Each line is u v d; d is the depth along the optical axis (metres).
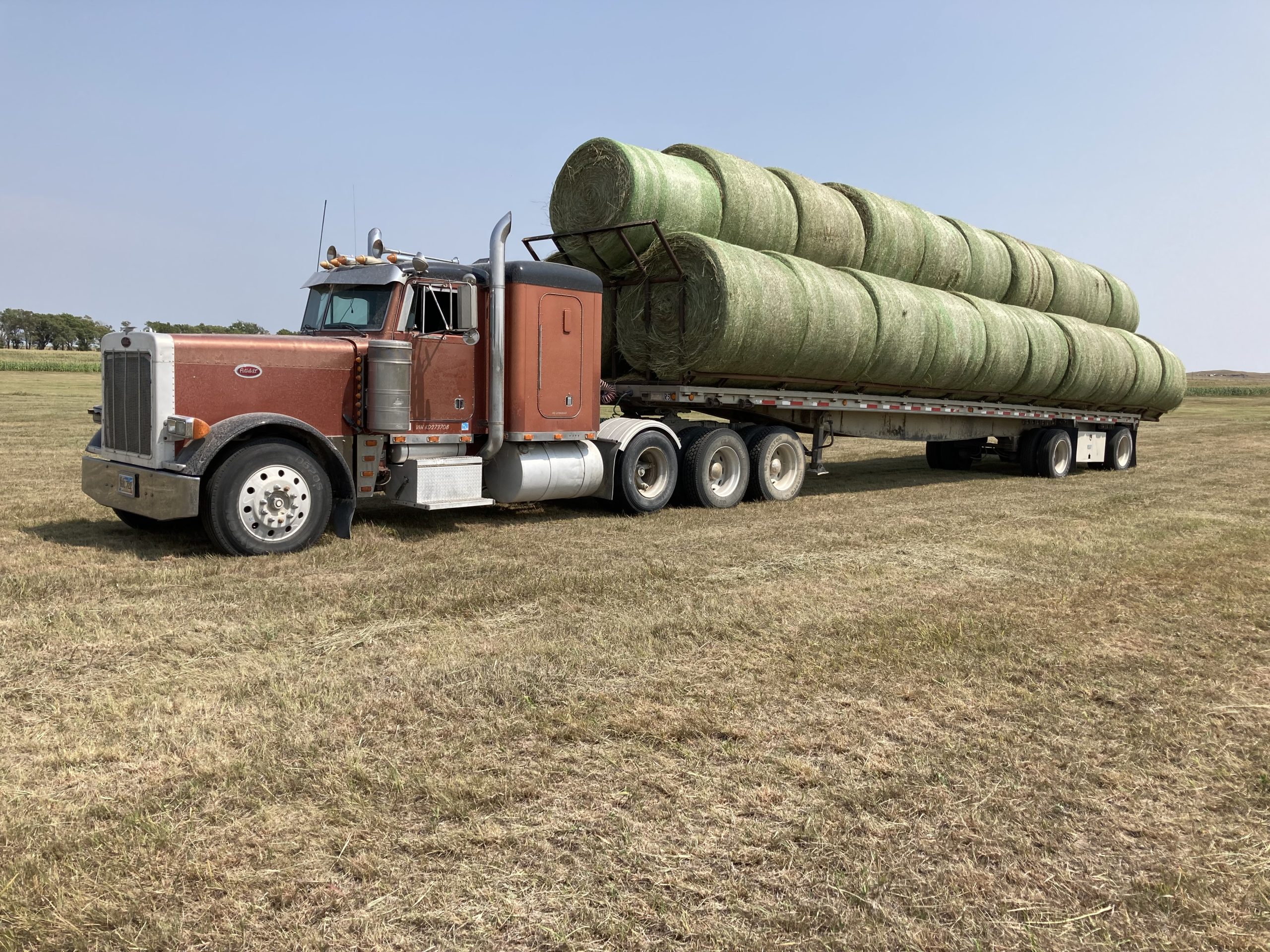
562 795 3.17
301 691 4.06
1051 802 3.22
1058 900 2.63
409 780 3.21
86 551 6.88
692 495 10.29
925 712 4.04
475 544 7.66
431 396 8.10
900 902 2.59
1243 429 28.70
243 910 2.46
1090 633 5.33
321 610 5.36
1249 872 2.80
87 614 5.11
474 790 3.14
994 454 16.50
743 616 5.45
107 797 3.06
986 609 5.81
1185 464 18.00
